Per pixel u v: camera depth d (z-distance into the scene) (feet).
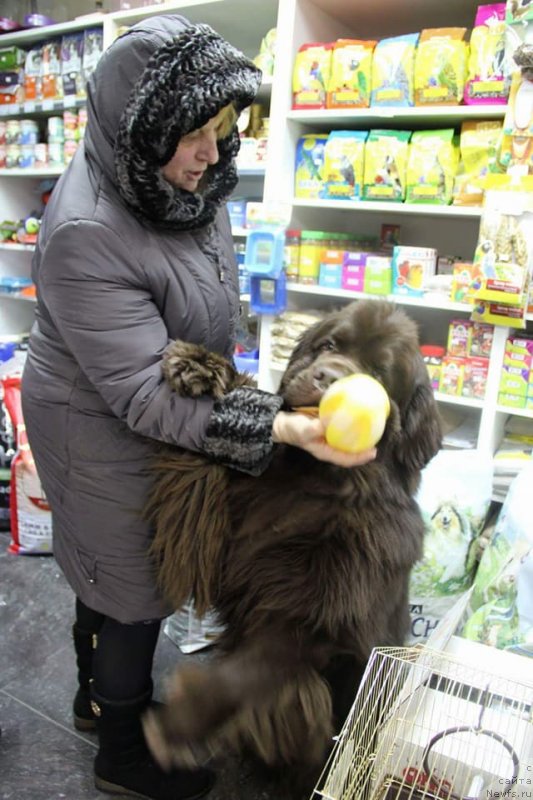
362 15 8.51
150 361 3.62
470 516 6.24
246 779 5.01
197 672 3.39
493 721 3.64
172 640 6.69
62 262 3.51
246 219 8.89
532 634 4.85
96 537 4.24
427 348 7.80
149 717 3.37
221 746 3.73
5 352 12.22
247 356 9.29
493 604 5.38
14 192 12.82
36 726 5.58
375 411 2.98
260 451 3.39
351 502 3.61
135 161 3.39
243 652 3.51
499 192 6.56
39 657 6.47
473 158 7.22
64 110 11.14
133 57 3.45
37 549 8.32
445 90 7.16
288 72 8.07
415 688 3.67
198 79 3.27
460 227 8.97
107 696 4.58
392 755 3.56
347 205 7.91
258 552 3.67
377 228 9.71
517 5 6.41
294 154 8.55
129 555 4.21
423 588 6.07
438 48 7.08
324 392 3.37
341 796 3.29
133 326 3.60
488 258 6.68
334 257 8.30
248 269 8.27
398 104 7.48
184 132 3.37
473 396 7.45
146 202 3.54
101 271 3.52
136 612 4.32
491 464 6.56
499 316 6.91
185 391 3.50
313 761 3.68
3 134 12.14
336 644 3.54
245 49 10.39
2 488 8.91
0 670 6.26
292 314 8.50
